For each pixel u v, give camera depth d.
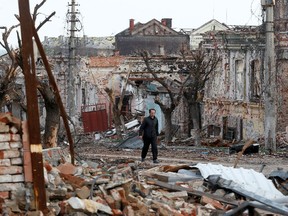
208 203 15.97
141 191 15.29
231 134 51.38
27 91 12.37
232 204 15.94
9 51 29.52
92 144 43.31
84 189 13.45
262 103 46.06
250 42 47.94
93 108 70.06
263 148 39.94
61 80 71.50
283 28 47.75
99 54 89.50
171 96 47.44
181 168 20.19
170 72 63.19
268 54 37.22
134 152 35.22
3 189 12.29
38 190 12.27
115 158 29.27
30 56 12.30
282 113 46.25
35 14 22.42
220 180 17.62
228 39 50.34
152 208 13.87
